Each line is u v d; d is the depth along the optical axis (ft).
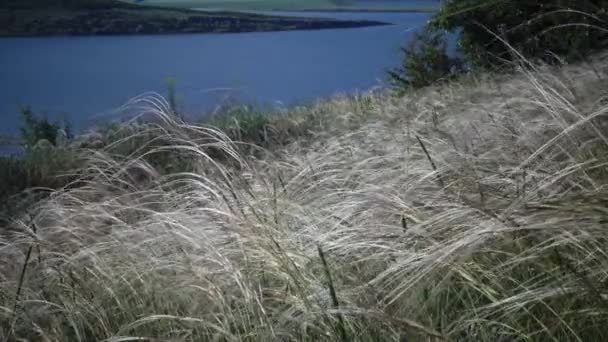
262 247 10.12
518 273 9.45
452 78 46.80
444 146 15.47
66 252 13.20
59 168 27.32
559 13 36.86
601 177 11.24
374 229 10.63
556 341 7.55
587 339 7.91
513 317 8.32
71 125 40.37
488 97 22.91
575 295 8.19
